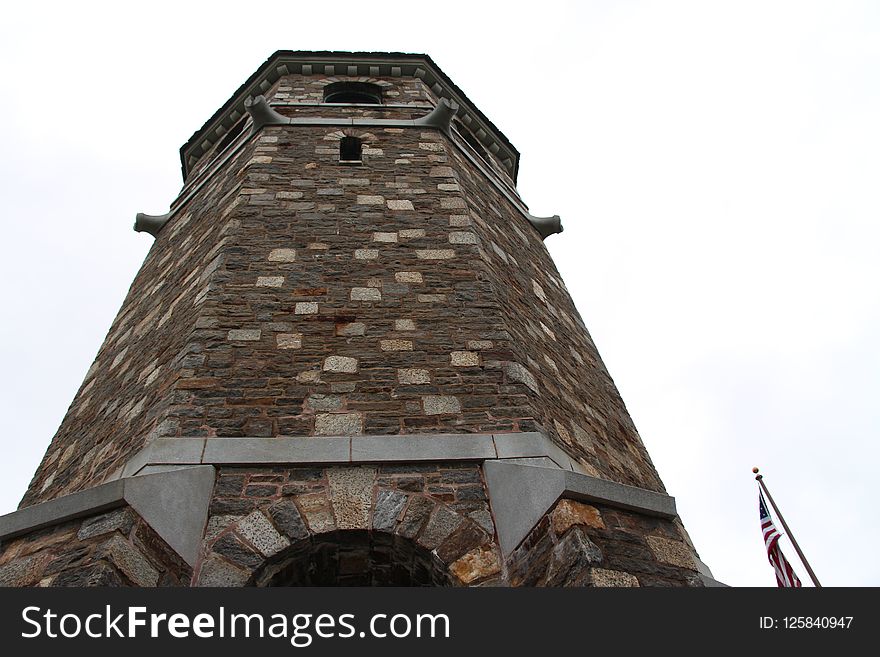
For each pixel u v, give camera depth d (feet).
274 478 20.81
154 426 22.49
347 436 21.95
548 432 23.77
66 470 26.78
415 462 21.47
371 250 30.17
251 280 28.02
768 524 35.78
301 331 25.70
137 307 35.68
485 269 29.99
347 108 45.85
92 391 31.58
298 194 34.01
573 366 31.99
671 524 21.36
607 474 25.91
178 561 18.65
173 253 37.65
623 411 33.83
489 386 24.14
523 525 19.74
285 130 41.32
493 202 41.22
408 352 25.16
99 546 18.12
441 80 54.24
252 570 18.81
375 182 35.55
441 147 40.29
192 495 19.89
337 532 19.62
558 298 38.01
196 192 43.34
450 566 19.22
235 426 22.03
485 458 21.59
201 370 23.86
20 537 20.51
